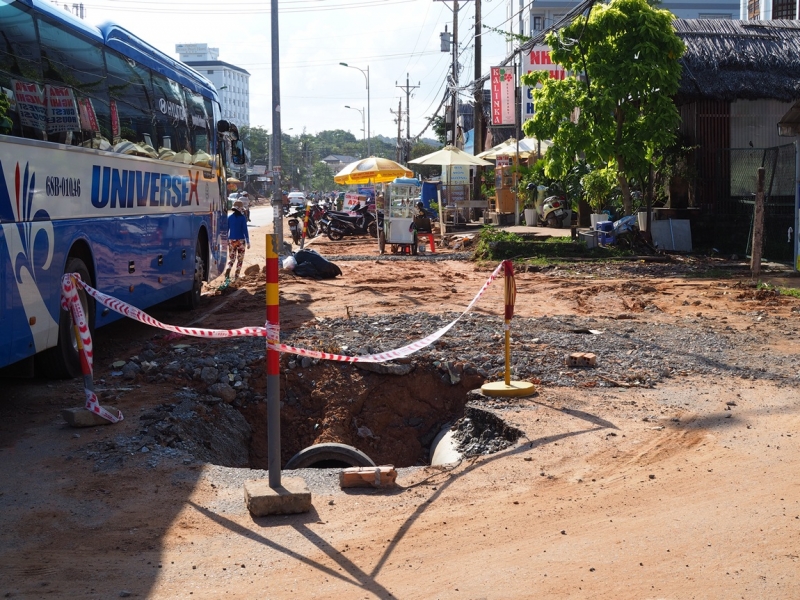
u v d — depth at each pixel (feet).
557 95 73.26
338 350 31.94
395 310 44.93
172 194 42.88
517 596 13.74
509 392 26.61
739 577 14.25
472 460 21.21
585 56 73.46
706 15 251.60
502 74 106.01
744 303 45.78
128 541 16.30
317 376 30.83
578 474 19.81
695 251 75.92
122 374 30.40
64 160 28.63
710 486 18.76
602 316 41.50
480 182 131.54
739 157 78.02
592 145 73.67
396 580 14.44
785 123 58.13
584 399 26.23
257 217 207.51
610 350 32.78
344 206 183.11
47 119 27.25
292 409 30.14
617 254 71.72
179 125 44.37
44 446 22.35
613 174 82.28
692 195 78.74
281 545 16.05
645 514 17.25
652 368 30.01
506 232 83.97
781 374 29.19
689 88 76.28
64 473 20.29
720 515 17.06
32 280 25.88
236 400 29.35
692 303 45.88
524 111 108.06
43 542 16.28
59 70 28.43
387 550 15.74
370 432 29.71
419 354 31.53
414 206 83.61
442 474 20.33
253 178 395.96
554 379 28.68
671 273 61.41
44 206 26.91
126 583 14.47
